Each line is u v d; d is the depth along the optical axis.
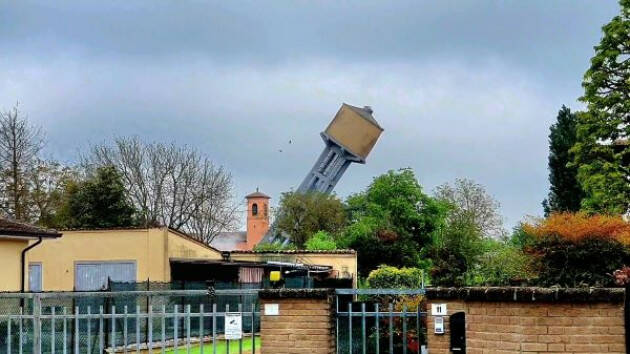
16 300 18.94
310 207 69.81
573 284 14.02
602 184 34.66
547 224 18.30
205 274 36.78
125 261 35.19
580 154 36.25
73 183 53.75
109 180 53.81
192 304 24.28
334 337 12.21
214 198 66.81
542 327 9.48
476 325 10.19
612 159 35.50
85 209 52.59
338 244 58.09
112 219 52.72
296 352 11.92
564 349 9.37
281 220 70.56
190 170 66.25
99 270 35.53
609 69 35.62
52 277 35.72
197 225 65.88
